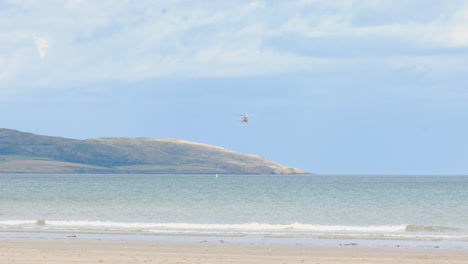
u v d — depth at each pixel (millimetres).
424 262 48594
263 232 73750
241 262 46875
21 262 44719
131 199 148250
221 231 74438
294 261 48062
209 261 47031
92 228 76062
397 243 63438
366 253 54281
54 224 81125
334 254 53281
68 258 47312
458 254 54062
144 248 55938
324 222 91938
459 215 105750
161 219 94438
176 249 55375
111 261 46000
